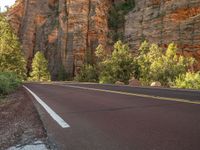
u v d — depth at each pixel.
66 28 91.88
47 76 88.81
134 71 59.62
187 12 67.06
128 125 5.70
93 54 86.25
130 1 98.00
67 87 24.91
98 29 88.81
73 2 91.94
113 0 102.25
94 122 6.30
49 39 100.94
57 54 93.44
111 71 60.50
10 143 4.66
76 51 86.81
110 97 12.19
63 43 90.62
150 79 53.47
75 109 8.76
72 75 85.69
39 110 8.82
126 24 84.81
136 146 4.15
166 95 11.95
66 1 95.69
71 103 10.66
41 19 112.06
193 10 66.06
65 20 93.25
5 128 6.06
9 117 7.69
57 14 107.25
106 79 59.66
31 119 7.08
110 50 88.12
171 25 69.69
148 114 6.84
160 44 71.19
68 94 15.74
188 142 4.12
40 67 88.12
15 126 6.21
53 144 4.47
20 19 115.62
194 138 4.32
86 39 88.38
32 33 110.69
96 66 73.38
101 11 92.12
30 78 89.12
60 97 13.94
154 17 74.88
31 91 20.72
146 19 77.50
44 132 5.43
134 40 79.12
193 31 64.88
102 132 5.24
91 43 88.00
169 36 69.44
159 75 50.62
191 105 8.03
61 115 7.60
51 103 11.02
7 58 54.91
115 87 20.91
